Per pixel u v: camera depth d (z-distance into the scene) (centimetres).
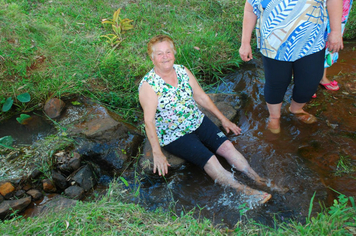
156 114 281
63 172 302
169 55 257
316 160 301
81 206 247
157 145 271
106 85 409
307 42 257
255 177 282
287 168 296
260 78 432
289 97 384
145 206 274
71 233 215
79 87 395
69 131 334
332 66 439
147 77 271
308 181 279
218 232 220
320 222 211
